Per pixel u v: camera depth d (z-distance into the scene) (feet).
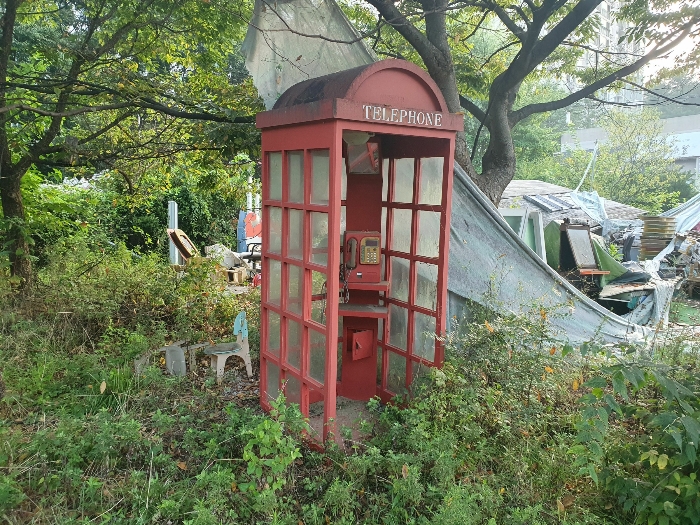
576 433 12.05
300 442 11.56
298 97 12.43
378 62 11.01
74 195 30.50
